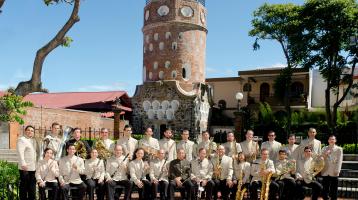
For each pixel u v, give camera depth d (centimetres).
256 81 4312
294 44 3012
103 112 3866
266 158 1117
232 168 1176
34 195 1060
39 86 1092
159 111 3841
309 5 2961
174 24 3878
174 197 1209
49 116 2777
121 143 1264
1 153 1945
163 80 3859
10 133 2161
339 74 3064
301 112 3681
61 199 1057
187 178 1164
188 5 3938
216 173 1177
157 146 1276
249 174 1161
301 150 1195
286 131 3181
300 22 2984
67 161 1092
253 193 1120
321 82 4484
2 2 1098
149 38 4009
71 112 3016
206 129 4000
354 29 2858
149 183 1147
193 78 3919
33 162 1062
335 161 1140
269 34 3319
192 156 1295
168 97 3812
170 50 3884
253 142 1274
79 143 1177
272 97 4109
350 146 1814
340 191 1317
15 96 1067
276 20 3272
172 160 1200
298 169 1148
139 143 1258
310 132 1209
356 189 1312
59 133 1236
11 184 1036
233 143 1263
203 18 4084
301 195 1130
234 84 4525
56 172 1058
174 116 3775
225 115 4431
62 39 1083
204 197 1245
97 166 1128
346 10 2836
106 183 1112
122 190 1198
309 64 3066
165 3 3916
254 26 3344
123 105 4156
